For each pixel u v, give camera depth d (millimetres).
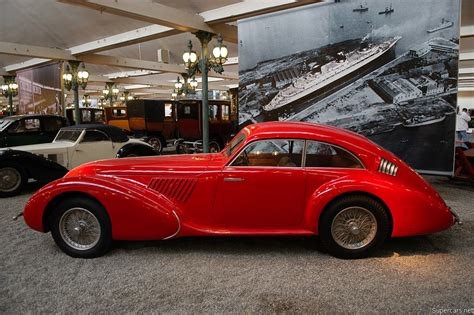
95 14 10547
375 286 2795
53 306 2551
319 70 6730
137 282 2883
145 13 8570
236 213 3311
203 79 9328
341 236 3250
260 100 7512
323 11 6555
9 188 6051
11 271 3102
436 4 5488
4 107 41844
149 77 24938
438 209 3176
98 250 3324
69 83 13984
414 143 5898
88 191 3223
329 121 6707
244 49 7598
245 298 2635
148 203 3238
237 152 3336
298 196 3262
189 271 3072
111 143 7359
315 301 2590
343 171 3254
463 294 2670
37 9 10328
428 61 5645
